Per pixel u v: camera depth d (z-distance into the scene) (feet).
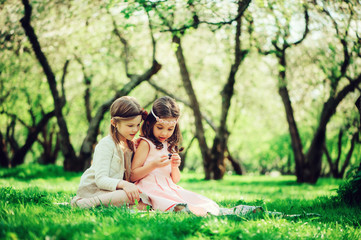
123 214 10.49
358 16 26.21
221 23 27.30
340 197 18.19
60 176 42.55
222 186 37.70
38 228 8.77
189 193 13.46
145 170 13.30
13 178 35.70
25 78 50.49
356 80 40.06
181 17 37.86
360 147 69.10
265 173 129.29
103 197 12.37
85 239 8.10
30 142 60.80
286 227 10.72
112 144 13.12
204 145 52.11
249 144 106.63
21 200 13.75
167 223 9.78
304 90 49.52
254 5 32.83
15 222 9.27
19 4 36.76
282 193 28.04
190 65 61.31
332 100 43.65
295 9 34.27
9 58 42.34
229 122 85.05
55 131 73.92
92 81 60.85
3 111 58.65
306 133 81.20
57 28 42.32
